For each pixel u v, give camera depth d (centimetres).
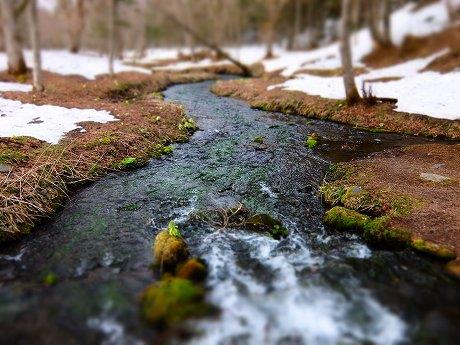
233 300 184
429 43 856
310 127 498
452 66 662
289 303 182
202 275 205
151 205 291
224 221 267
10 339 160
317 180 337
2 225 242
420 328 164
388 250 233
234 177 344
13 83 627
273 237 250
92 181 327
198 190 318
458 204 261
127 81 715
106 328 167
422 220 246
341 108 535
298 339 160
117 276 207
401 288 194
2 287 197
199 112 580
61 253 230
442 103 492
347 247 238
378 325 167
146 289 191
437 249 219
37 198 275
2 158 301
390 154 381
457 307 177
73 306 181
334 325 168
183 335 162
